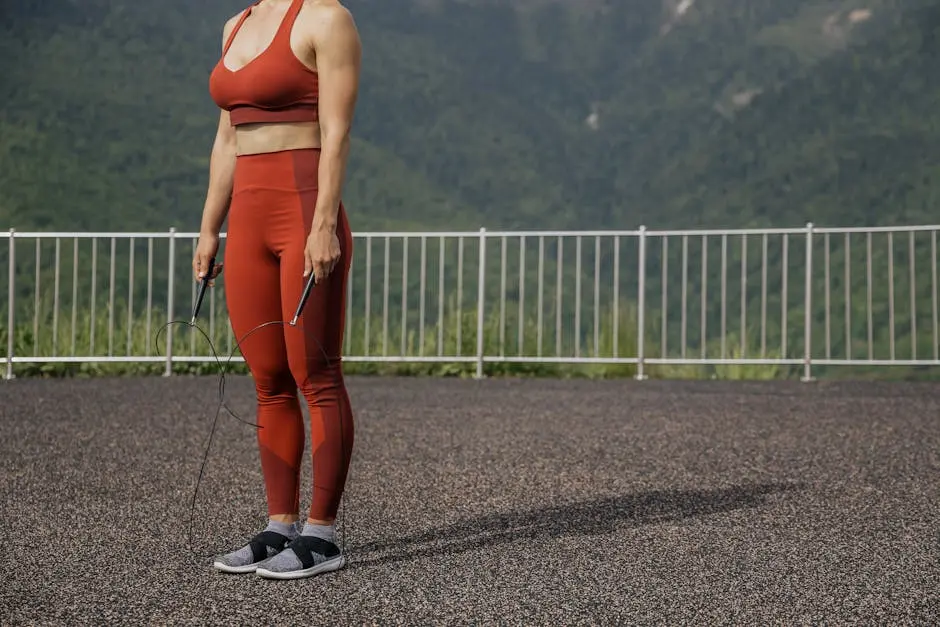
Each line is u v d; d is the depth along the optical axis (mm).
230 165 3441
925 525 3846
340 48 3107
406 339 10812
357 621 2711
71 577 3111
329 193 3088
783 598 2934
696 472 4910
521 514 4012
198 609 2805
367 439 5875
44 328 10562
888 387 8820
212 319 10359
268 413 3344
